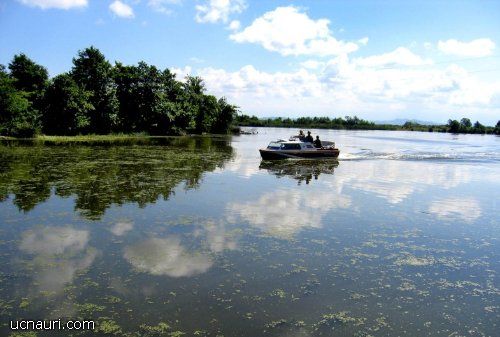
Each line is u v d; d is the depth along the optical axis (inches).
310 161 1168.2
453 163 1194.6
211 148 1517.0
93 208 505.0
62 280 300.2
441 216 525.3
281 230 437.7
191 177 770.8
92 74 2096.5
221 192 632.4
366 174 904.9
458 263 361.1
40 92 1892.2
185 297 278.8
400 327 252.1
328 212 525.7
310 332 241.6
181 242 388.5
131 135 2212.1
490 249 400.5
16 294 278.1
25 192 586.9
